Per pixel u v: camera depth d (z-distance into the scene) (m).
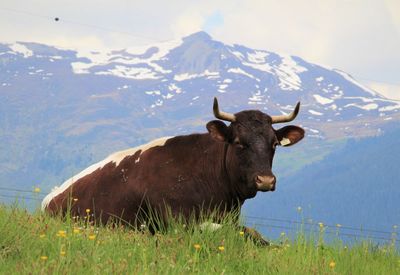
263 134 16.59
